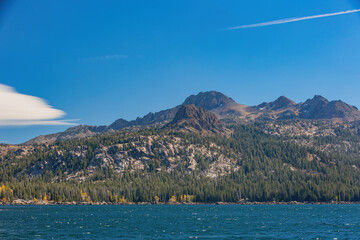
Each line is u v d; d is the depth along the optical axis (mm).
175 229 129000
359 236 109188
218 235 113000
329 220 161000
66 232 120938
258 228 130875
